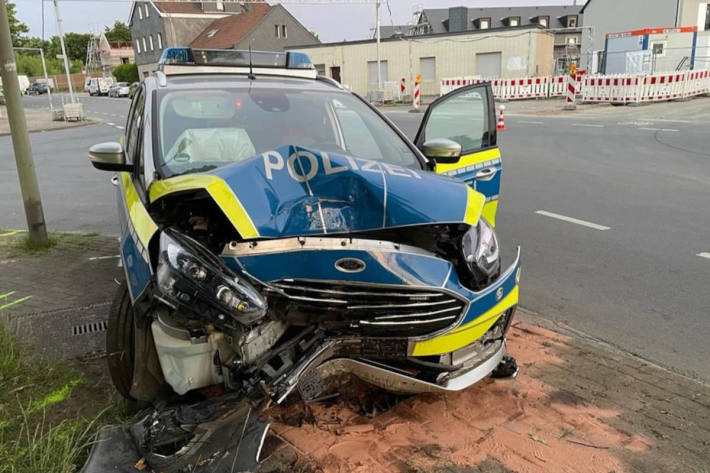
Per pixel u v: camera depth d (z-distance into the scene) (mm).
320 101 4098
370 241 2609
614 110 21891
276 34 53000
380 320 2584
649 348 3986
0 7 5656
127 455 2500
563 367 3682
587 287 5066
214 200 2564
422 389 2736
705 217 7156
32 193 6059
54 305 4543
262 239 2518
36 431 2842
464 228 2867
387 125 4098
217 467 2320
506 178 9930
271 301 2537
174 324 2482
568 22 73125
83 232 7195
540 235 6621
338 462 2697
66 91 74812
